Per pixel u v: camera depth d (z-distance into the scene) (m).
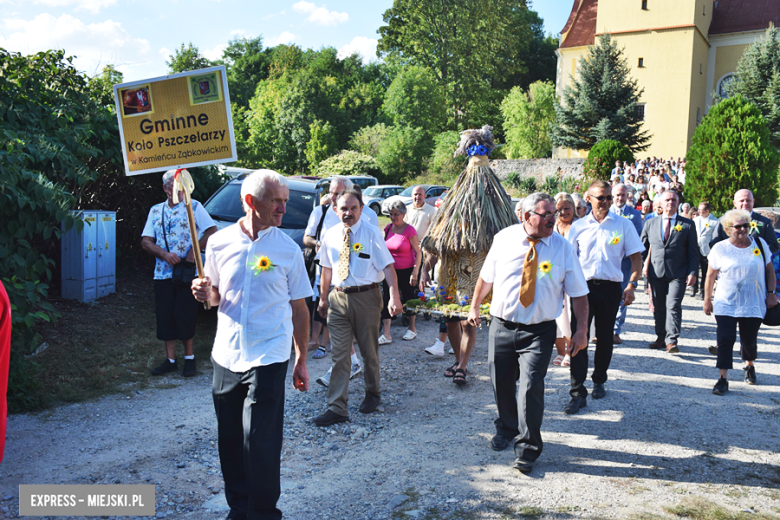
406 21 49.09
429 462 3.84
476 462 3.83
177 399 4.91
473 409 4.84
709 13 32.62
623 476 3.62
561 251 3.81
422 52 48.44
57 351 5.50
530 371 3.68
